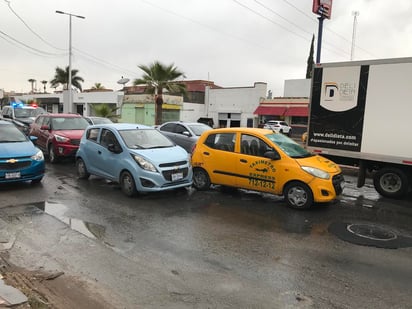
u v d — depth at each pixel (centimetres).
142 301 381
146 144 875
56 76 5912
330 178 738
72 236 566
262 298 394
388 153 872
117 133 883
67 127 1368
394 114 855
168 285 418
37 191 852
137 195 829
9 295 356
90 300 381
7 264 459
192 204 774
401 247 556
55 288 404
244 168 820
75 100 5091
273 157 772
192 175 878
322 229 632
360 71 902
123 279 430
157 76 2658
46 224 619
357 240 582
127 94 4556
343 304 387
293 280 439
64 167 1216
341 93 938
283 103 4144
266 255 513
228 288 415
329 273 461
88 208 722
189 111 4538
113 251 513
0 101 4309
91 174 970
